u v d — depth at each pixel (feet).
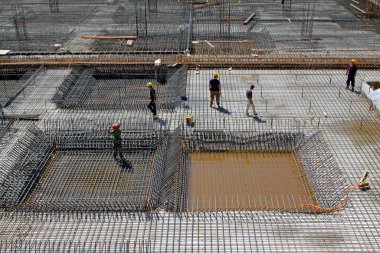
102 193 37.37
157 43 65.41
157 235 32.04
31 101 50.88
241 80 54.70
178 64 58.13
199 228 32.55
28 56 61.11
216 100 48.44
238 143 42.75
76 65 59.00
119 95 53.67
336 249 30.58
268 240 31.37
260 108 48.26
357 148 41.47
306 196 36.42
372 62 57.31
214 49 62.69
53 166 40.96
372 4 78.18
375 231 32.01
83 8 83.76
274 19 75.87
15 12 79.00
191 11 78.59
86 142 43.34
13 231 32.73
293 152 41.96
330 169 38.40
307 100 49.93
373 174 37.88
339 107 48.37
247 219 33.30
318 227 32.42
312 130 44.16
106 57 60.08
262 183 38.29
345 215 33.55
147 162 41.16
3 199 36.22
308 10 76.89
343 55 60.29
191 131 44.11
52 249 30.96
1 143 43.34
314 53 61.16
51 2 87.15
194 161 41.34
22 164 40.55
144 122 45.91
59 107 49.52
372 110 47.52
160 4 84.79
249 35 68.13
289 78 55.06
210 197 36.60
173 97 51.62
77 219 33.73
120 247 30.91
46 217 34.01
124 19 76.89
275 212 34.04
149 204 34.94
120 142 42.27
